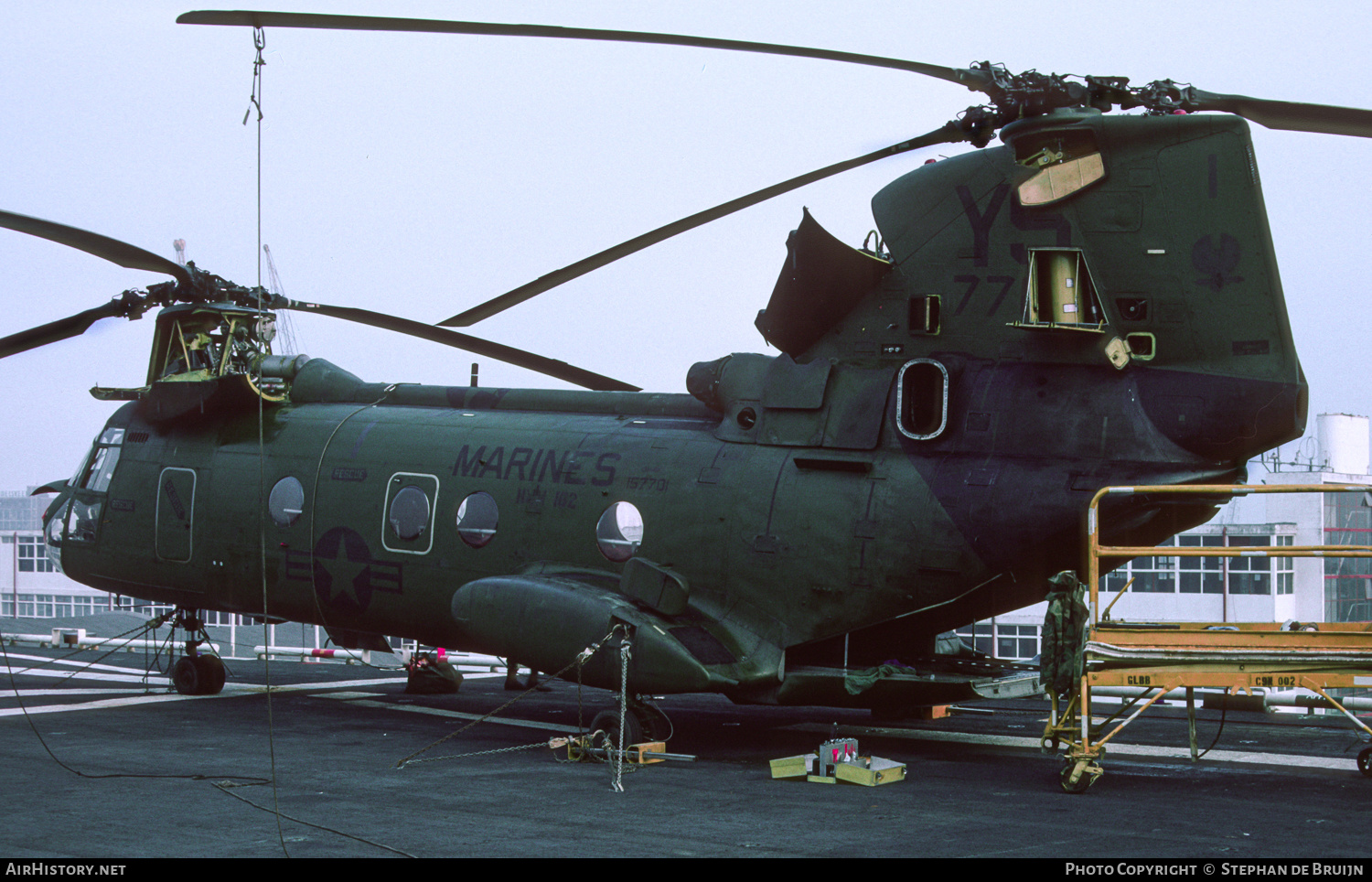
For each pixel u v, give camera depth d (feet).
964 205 38.19
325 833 27.86
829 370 40.40
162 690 58.59
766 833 28.17
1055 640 35.27
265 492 51.65
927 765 38.60
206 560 53.26
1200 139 34.53
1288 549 32.78
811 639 39.47
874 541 38.19
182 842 26.78
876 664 41.37
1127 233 35.65
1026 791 33.96
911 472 38.17
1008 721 49.93
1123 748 41.75
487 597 42.50
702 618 40.27
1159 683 33.78
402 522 47.93
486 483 46.47
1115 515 34.91
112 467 57.00
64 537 58.23
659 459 43.11
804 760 35.73
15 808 30.63
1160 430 35.24
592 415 47.70
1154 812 30.78
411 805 31.40
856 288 39.73
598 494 43.65
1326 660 33.17
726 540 40.60
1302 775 36.50
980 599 38.55
